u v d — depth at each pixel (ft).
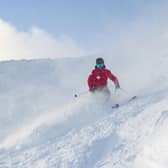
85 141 23.44
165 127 19.80
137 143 20.49
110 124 25.21
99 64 33.71
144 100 28.37
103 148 21.80
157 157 17.56
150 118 22.85
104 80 33.53
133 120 24.04
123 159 19.31
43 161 22.13
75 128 27.94
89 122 28.71
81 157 21.30
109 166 19.13
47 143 25.94
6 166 22.97
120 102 32.58
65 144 24.08
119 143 21.57
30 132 30.60
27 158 23.68
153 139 19.43
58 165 20.95
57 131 29.04
